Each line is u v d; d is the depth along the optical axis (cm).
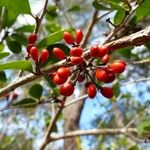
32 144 77
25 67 25
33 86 40
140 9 29
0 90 26
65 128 62
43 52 24
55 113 51
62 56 24
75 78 25
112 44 24
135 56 46
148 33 23
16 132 71
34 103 39
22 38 36
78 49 23
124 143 84
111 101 58
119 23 29
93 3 30
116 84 47
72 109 63
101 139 83
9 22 35
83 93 57
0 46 34
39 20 27
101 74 23
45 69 25
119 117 75
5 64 24
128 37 23
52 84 40
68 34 25
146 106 64
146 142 52
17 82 26
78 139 65
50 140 53
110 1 27
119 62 23
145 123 48
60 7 54
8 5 27
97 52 23
